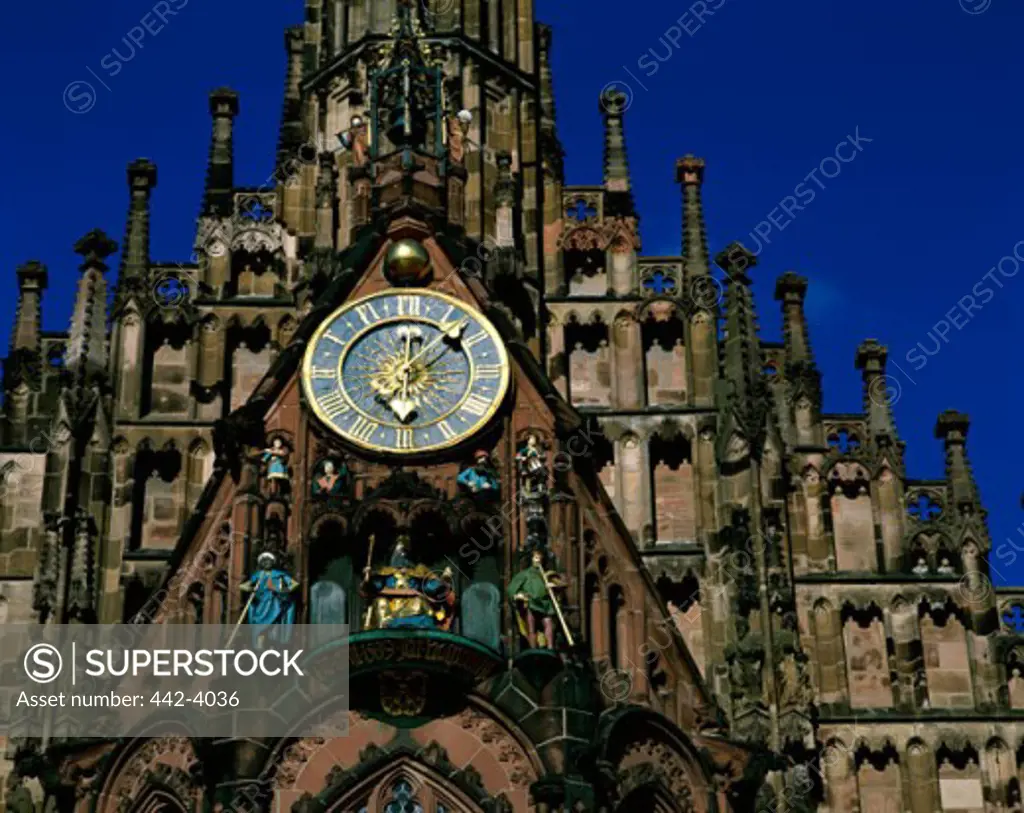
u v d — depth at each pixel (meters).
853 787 59.84
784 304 66.19
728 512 61.47
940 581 62.34
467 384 59.28
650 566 61.19
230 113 68.06
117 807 55.72
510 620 56.12
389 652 54.50
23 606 61.31
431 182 62.88
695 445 62.88
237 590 56.38
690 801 55.72
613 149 67.50
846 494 63.62
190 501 62.25
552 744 54.25
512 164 66.94
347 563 57.47
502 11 69.88
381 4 68.81
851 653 61.62
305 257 65.44
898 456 64.00
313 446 58.66
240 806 53.41
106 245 64.75
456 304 60.25
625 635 57.88
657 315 64.75
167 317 64.38
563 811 53.47
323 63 68.62
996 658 61.44
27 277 65.88
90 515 60.50
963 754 60.44
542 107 69.12
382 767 54.44
